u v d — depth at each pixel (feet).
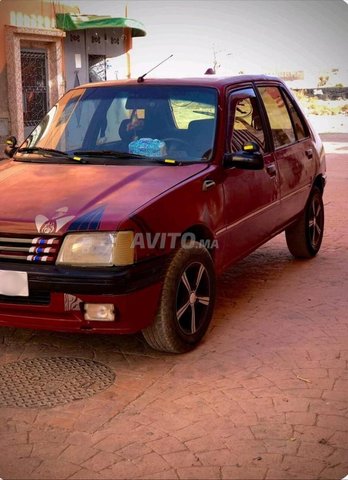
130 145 16.30
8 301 13.25
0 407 12.28
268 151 18.70
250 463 10.32
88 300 12.72
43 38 46.75
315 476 9.97
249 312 17.22
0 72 43.45
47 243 12.85
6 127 44.42
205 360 14.25
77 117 17.54
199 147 16.01
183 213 14.16
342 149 62.85
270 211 18.49
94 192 13.87
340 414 11.80
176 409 12.09
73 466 10.32
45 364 14.24
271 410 11.97
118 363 14.21
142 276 13.04
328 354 14.48
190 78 17.87
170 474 10.07
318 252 23.54
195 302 14.87
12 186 14.53
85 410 12.12
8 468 10.28
